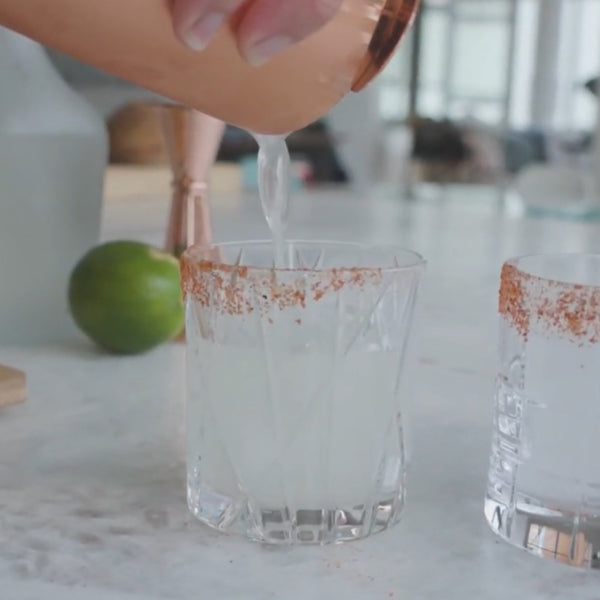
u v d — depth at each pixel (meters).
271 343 0.52
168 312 0.75
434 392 0.70
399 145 3.17
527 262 0.54
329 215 1.43
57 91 0.76
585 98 3.88
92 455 0.60
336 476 0.52
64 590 0.49
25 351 0.76
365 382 0.52
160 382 0.71
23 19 0.52
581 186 1.80
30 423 0.64
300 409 0.52
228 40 0.52
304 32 0.52
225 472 0.53
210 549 0.52
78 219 0.78
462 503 0.56
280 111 0.55
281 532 0.52
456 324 0.86
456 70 4.08
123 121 1.32
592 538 0.51
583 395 0.51
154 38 0.52
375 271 0.52
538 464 0.52
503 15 3.96
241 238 1.13
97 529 0.53
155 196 1.28
